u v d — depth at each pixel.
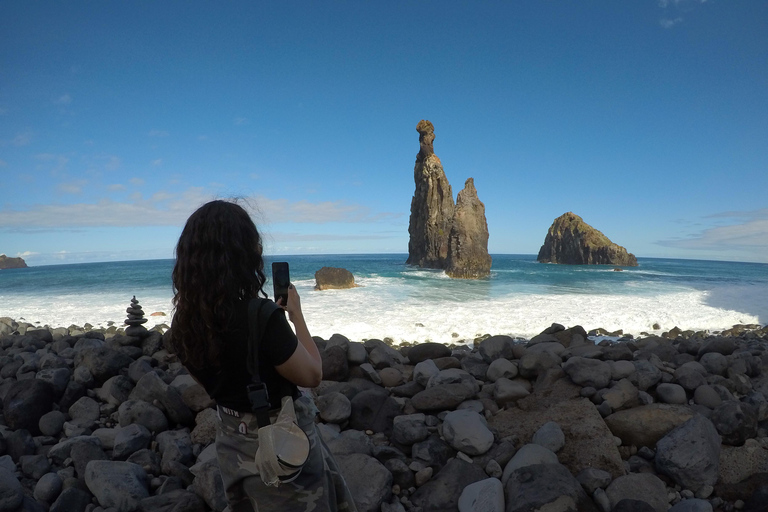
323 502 1.63
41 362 5.70
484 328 13.00
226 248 1.57
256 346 1.54
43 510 3.20
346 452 3.51
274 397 1.60
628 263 92.62
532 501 2.82
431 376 4.83
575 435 3.63
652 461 3.55
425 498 3.19
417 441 3.76
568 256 102.00
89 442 3.91
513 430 3.88
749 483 3.21
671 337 12.18
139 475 3.48
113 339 6.12
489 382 5.07
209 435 4.07
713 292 27.03
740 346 7.59
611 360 5.41
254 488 1.58
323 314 16.09
